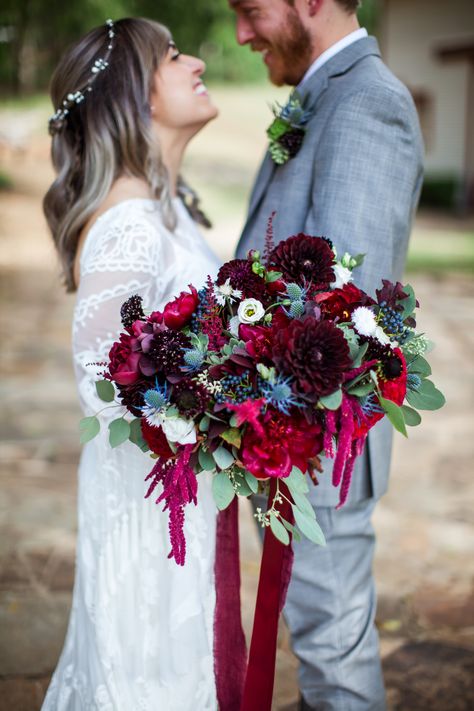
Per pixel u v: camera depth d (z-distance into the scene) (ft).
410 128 6.22
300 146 6.45
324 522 6.39
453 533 11.23
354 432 4.73
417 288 28.14
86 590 6.28
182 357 4.60
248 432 4.55
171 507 4.73
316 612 6.47
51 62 61.00
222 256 31.30
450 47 47.60
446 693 7.94
